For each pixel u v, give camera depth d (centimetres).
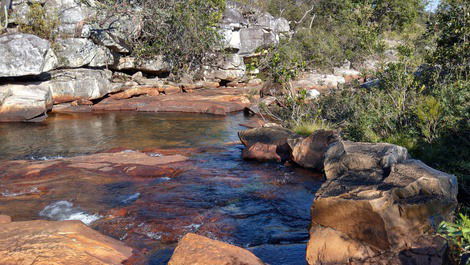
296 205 573
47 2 2000
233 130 1255
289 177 718
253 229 488
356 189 368
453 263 314
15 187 646
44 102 1513
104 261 353
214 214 535
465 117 692
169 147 991
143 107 1731
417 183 355
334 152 473
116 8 2197
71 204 573
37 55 1532
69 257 325
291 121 1196
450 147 663
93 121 1438
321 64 3125
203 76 2709
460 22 1049
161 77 2611
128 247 417
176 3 2439
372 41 1495
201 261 314
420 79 1104
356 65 3281
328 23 4044
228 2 3378
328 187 395
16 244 349
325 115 1241
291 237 464
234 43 2923
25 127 1309
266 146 859
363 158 427
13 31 1856
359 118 896
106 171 737
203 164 812
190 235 358
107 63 2155
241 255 334
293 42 3247
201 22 2519
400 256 327
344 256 349
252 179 704
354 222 353
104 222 506
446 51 1043
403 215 338
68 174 716
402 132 775
